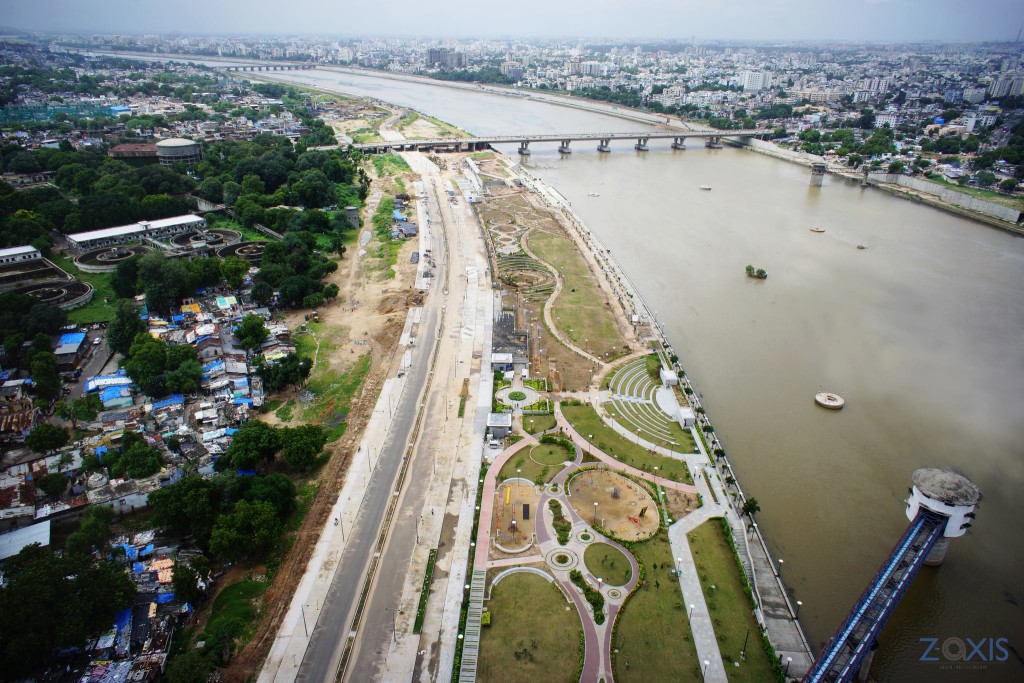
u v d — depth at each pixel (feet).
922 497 507.71
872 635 440.86
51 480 566.36
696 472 639.35
